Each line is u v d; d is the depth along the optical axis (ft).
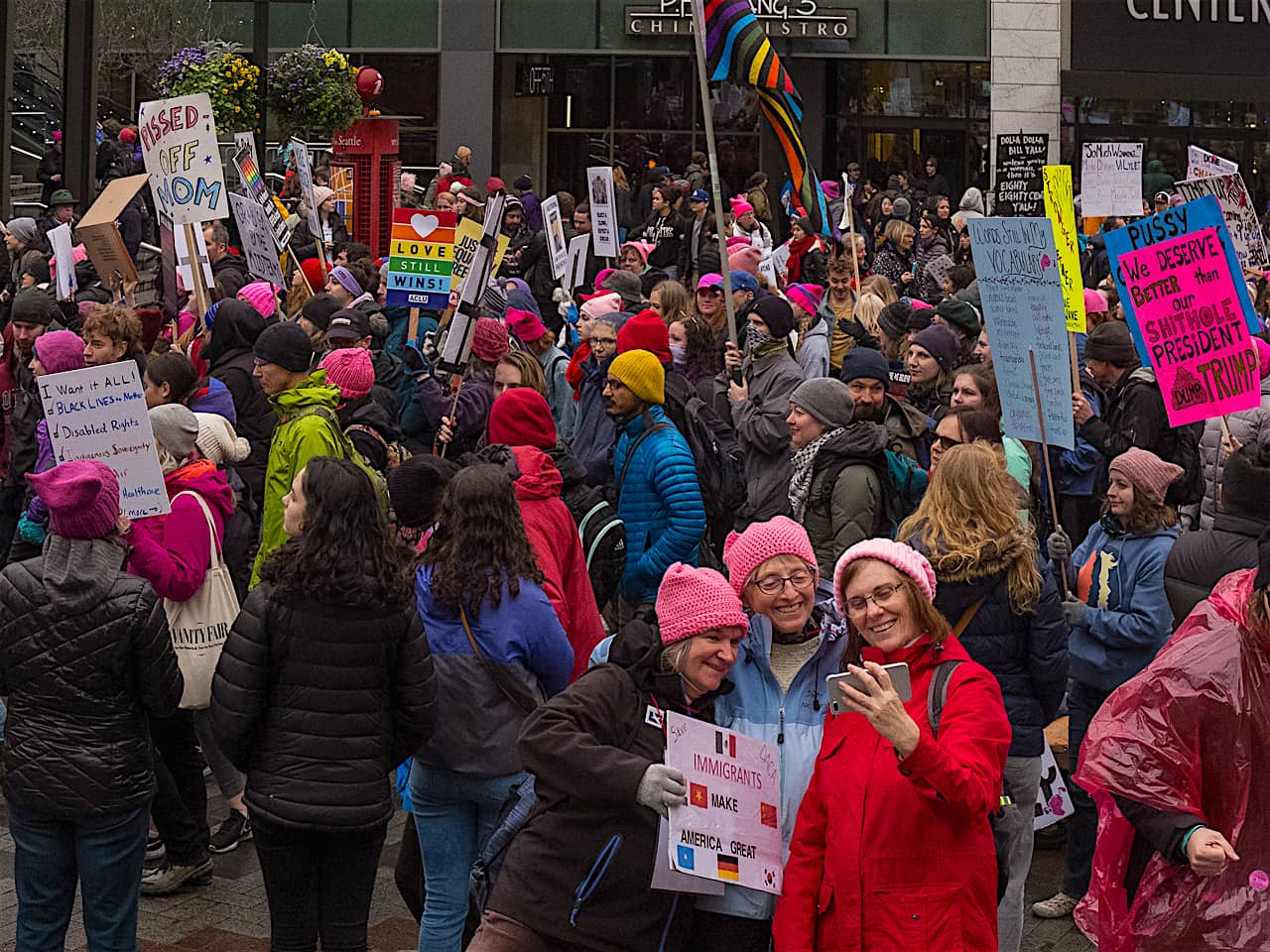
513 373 32.71
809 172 42.47
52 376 23.65
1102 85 117.60
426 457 23.22
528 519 23.98
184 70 81.41
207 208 38.22
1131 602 24.09
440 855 21.21
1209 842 15.24
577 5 116.57
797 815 16.67
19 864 20.51
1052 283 24.93
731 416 34.55
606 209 57.93
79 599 19.85
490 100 117.08
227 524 29.09
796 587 16.99
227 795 27.20
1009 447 26.58
